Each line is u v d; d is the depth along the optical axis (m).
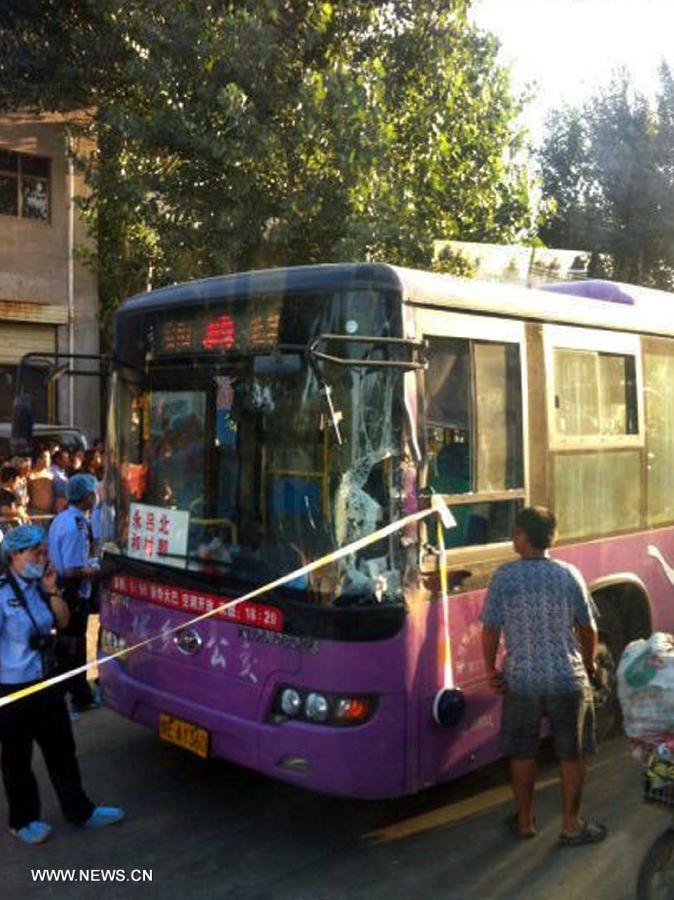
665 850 3.56
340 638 4.01
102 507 5.38
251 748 4.26
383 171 11.88
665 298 6.54
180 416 4.85
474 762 4.50
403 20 13.36
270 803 4.96
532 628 4.30
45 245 16.73
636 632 5.89
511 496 4.73
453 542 4.40
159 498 4.93
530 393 4.88
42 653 4.43
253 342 4.48
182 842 4.49
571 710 4.33
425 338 4.25
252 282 4.50
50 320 16.80
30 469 9.16
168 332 4.94
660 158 19.05
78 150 16.22
